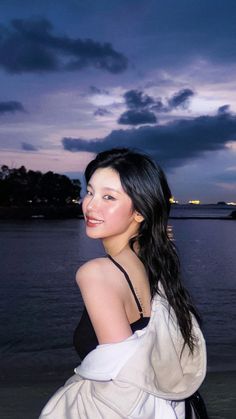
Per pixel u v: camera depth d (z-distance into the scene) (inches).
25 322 564.7
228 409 189.8
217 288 930.7
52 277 1146.7
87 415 53.5
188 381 59.2
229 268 1369.3
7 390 225.0
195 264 1486.2
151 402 54.0
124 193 61.6
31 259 1708.9
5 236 3225.9
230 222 7003.0
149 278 61.3
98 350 53.1
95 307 54.5
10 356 372.2
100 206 61.8
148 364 53.2
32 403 203.9
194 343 61.4
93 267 56.6
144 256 62.3
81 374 53.5
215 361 338.6
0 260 1657.2
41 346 418.9
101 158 63.4
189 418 59.8
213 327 522.9
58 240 2834.6
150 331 55.9
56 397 56.7
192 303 64.2
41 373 305.1
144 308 58.9
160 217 63.3
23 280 1078.4
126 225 62.4
